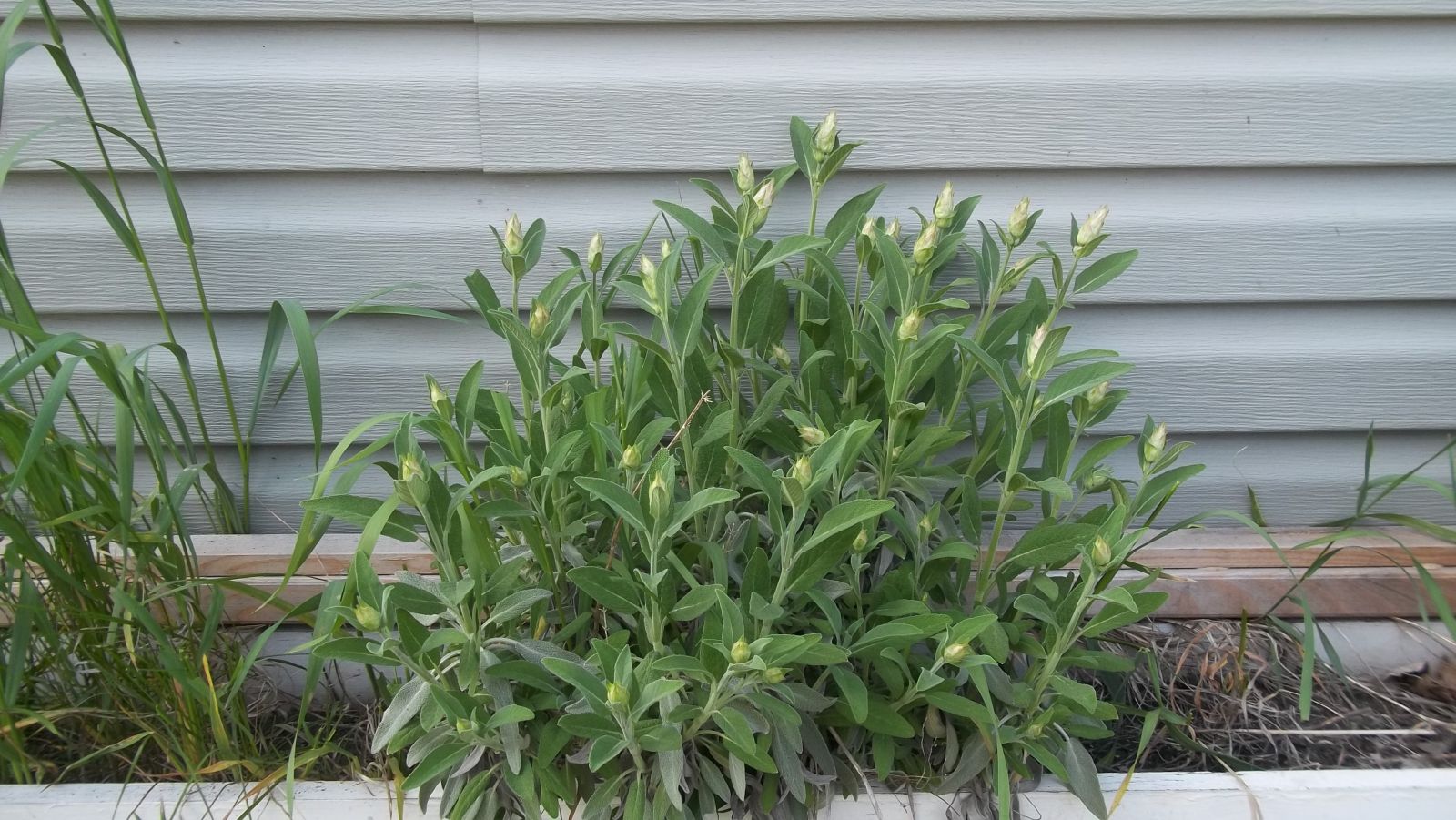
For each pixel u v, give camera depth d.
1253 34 1.57
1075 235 1.39
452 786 1.25
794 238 1.31
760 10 1.53
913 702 1.33
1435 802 1.35
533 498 1.25
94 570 1.41
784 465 1.51
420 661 1.18
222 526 1.77
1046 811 1.34
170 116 1.56
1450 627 1.48
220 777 1.42
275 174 1.61
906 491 1.43
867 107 1.60
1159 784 1.36
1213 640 1.70
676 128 1.60
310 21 1.52
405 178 1.63
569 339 1.75
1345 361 1.75
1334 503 1.85
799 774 1.20
